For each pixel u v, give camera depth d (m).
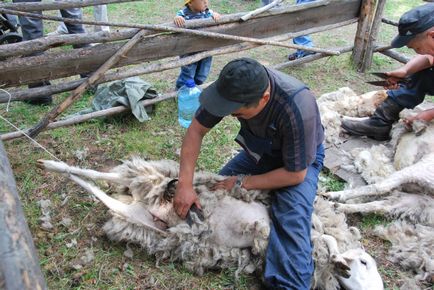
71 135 3.57
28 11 3.02
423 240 2.70
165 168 2.76
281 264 2.28
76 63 3.16
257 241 2.39
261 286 2.45
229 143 3.66
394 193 3.01
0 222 0.97
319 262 2.40
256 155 2.56
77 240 2.63
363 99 3.98
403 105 3.53
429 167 2.93
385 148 3.49
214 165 3.38
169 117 3.94
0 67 2.88
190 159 2.48
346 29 6.36
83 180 2.66
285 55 5.43
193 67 4.03
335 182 3.30
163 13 6.43
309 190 2.53
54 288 2.33
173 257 2.54
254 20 3.87
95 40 3.13
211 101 2.04
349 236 2.65
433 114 3.20
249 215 2.44
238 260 2.47
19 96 3.14
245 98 1.99
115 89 3.88
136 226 2.54
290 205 2.45
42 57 3.01
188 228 2.45
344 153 3.54
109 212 2.69
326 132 3.70
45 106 3.95
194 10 3.83
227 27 3.71
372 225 2.91
